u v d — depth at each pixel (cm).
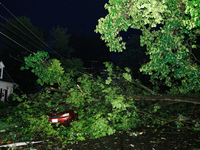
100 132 679
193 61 645
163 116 1017
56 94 1019
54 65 735
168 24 521
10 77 2616
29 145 597
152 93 921
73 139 650
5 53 2680
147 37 599
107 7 488
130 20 547
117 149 529
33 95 895
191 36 575
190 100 735
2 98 2330
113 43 540
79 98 813
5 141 646
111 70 896
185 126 821
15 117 901
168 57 519
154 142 585
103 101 864
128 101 773
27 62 689
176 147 532
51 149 552
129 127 809
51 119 862
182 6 545
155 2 421
